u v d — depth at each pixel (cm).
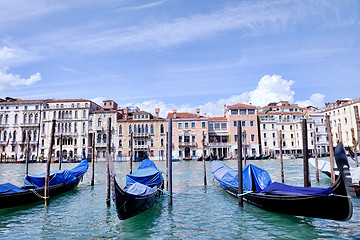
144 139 4862
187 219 896
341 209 702
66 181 1368
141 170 1480
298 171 2373
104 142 4931
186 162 4141
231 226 812
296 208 818
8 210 1016
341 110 5103
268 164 3294
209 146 4778
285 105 6050
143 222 869
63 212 997
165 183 1719
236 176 1154
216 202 1134
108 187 1083
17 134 5106
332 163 1284
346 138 4953
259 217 891
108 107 5372
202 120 4822
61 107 5109
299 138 5088
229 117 4912
